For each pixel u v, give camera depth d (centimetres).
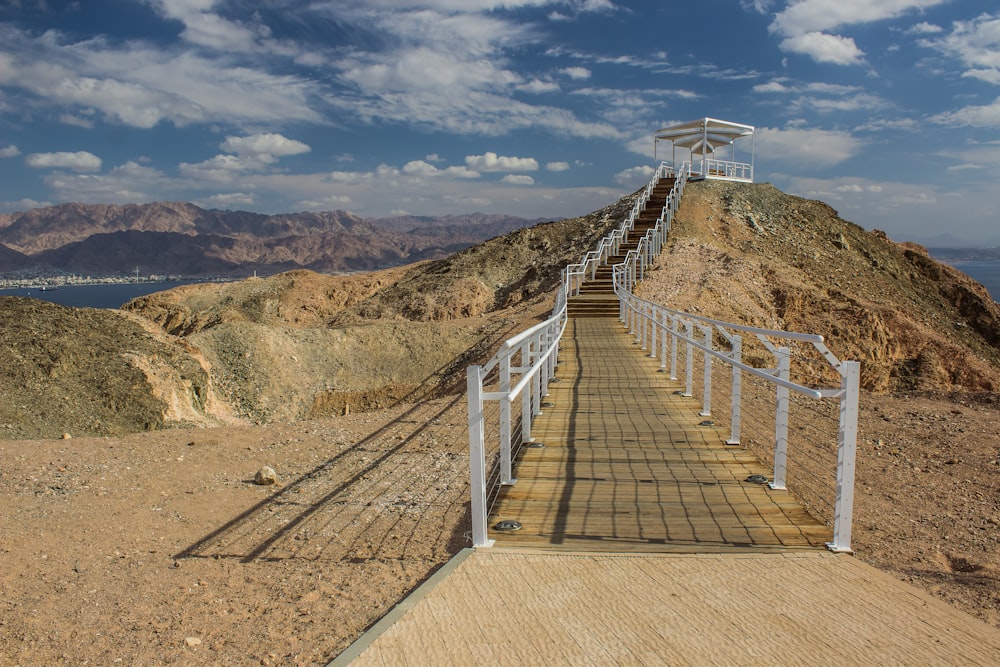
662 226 4075
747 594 429
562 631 383
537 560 489
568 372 1469
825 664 345
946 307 5094
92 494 863
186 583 599
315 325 6072
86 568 632
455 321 3719
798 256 4575
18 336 2291
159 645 477
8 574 606
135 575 618
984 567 574
